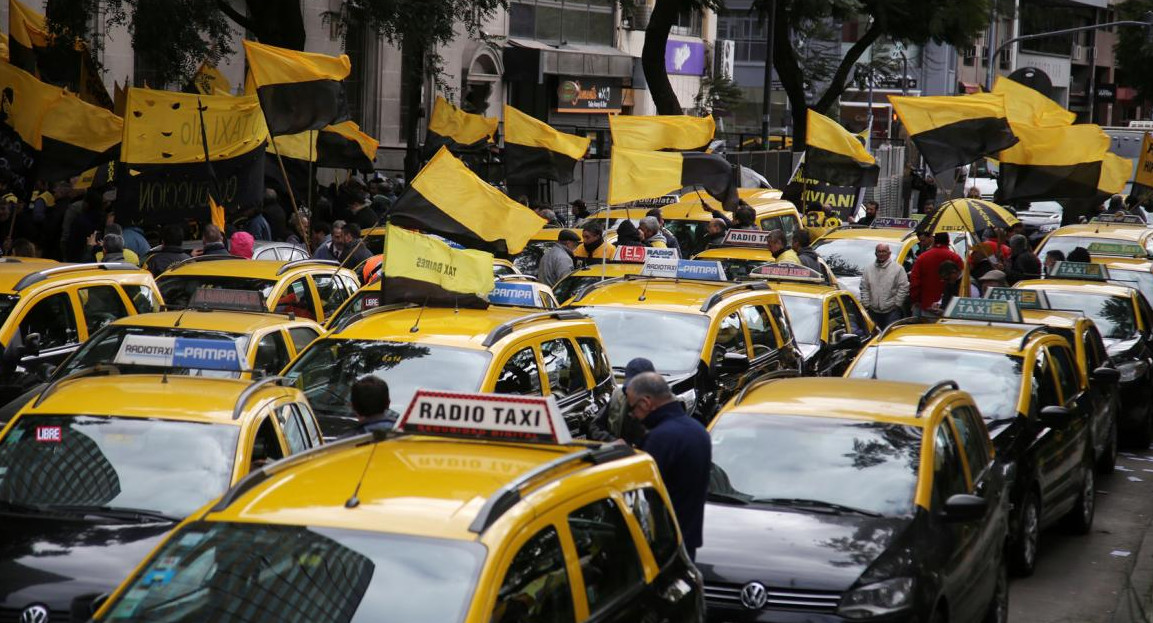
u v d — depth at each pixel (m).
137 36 30.23
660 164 23.56
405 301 15.65
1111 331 23.14
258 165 22.38
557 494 7.02
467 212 18.78
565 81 58.69
